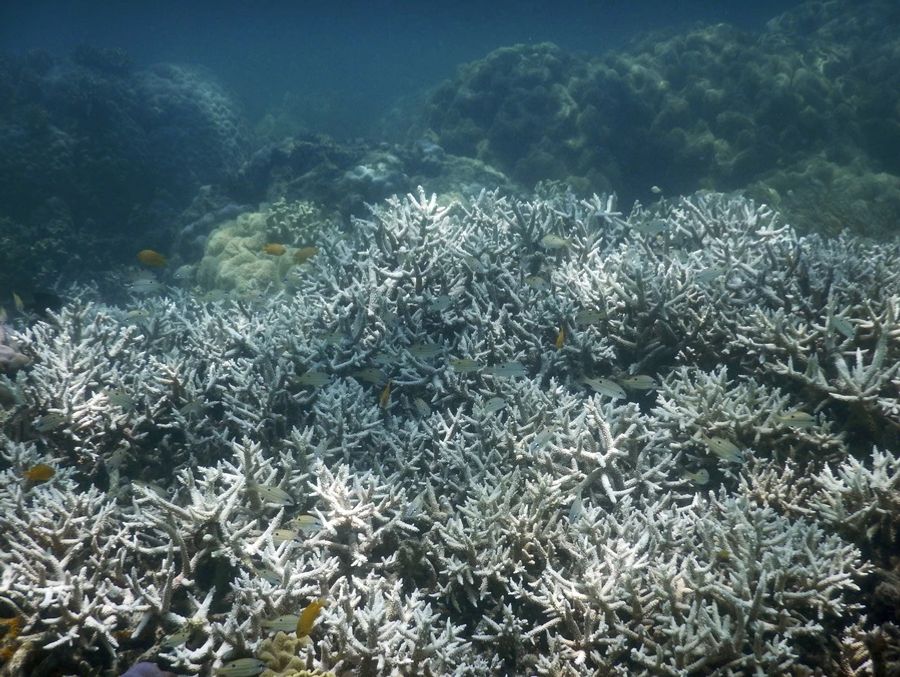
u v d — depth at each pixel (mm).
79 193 5398
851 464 1429
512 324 1852
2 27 22141
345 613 1231
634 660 1268
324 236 2309
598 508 1416
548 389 1764
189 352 2004
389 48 26016
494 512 1429
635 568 1307
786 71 5016
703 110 5098
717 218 2201
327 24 23172
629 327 1805
